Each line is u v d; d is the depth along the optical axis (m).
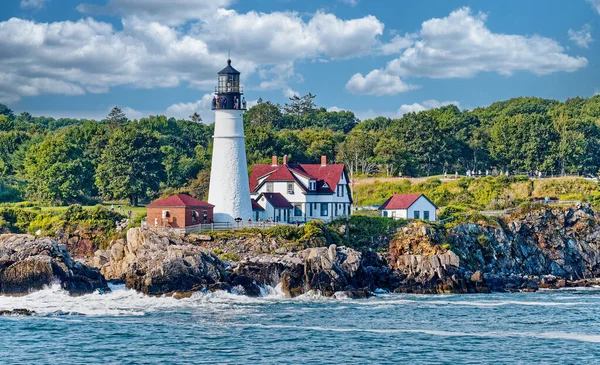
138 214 195.50
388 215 189.12
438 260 159.88
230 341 104.38
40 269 137.62
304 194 189.75
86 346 101.25
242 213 169.12
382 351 100.00
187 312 124.25
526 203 191.75
